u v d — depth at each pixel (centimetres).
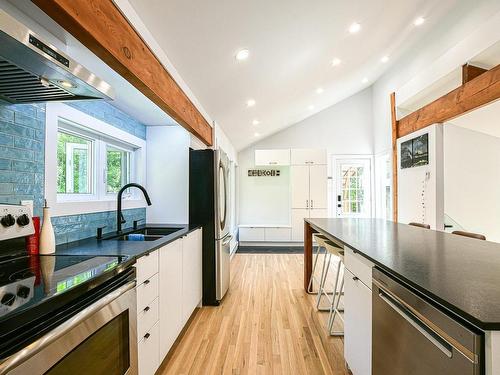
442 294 91
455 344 82
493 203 463
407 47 482
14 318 74
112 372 124
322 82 469
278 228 648
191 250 268
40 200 171
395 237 211
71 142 229
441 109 393
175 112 231
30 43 94
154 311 177
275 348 223
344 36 328
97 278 112
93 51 129
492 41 298
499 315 76
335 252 236
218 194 312
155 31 180
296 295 340
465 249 163
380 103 630
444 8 375
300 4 221
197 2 169
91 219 228
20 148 157
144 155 331
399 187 506
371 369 146
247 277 414
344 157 694
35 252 153
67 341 94
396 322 118
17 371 75
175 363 203
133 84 171
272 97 427
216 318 277
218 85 302
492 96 302
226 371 194
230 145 591
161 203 334
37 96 143
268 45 262
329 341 233
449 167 462
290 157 643
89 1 115
